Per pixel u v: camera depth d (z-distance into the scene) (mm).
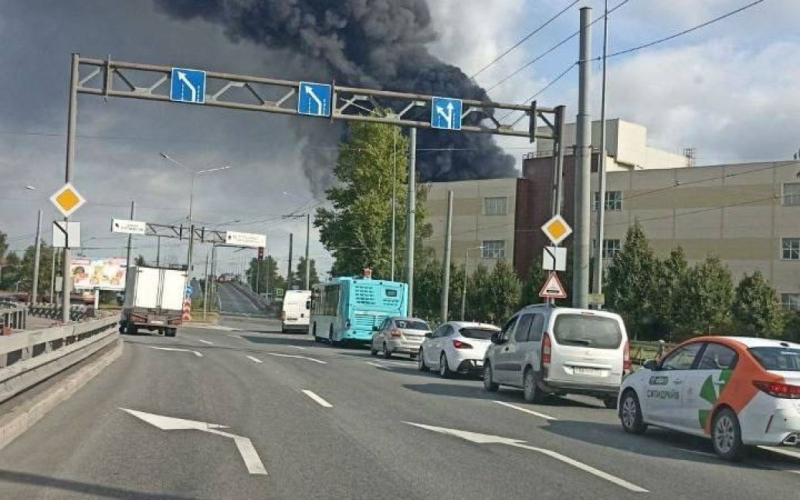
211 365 21750
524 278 73188
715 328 51406
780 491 8516
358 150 55969
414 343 29031
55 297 75562
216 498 7387
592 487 8352
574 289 21797
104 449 9406
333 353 30859
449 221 41719
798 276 60375
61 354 14203
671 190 65375
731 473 9422
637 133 75000
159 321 41062
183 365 21359
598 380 15570
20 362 11008
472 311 67438
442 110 23266
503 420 13219
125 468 8469
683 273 55219
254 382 17594
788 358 10266
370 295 36688
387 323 30453
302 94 22328
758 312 51781
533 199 73500
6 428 9383
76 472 8203
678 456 10484
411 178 39438
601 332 15836
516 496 7848
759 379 9969
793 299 60375
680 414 11219
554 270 21344
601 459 10000
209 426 11320
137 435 10383
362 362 25891
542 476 8789
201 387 16141
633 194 66938
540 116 24297
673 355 11867
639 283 56344
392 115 24125
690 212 64562
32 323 41906
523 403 15945
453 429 11914
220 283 194875
